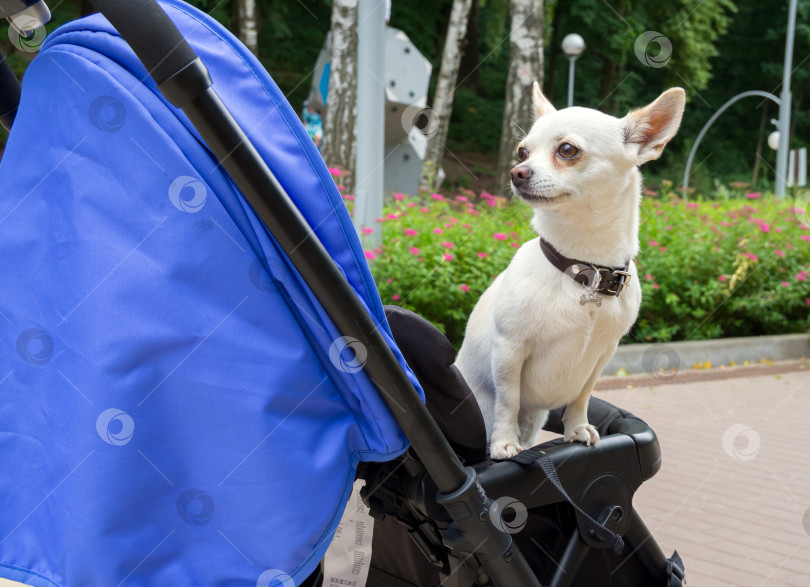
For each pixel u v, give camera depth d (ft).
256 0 61.05
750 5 87.76
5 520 4.38
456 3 35.81
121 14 3.57
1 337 4.59
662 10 64.69
